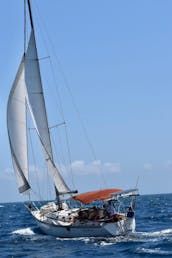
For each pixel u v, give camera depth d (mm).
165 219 92625
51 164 71250
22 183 71562
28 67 72000
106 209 61812
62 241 60812
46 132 71750
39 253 53781
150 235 62812
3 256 53000
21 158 71750
